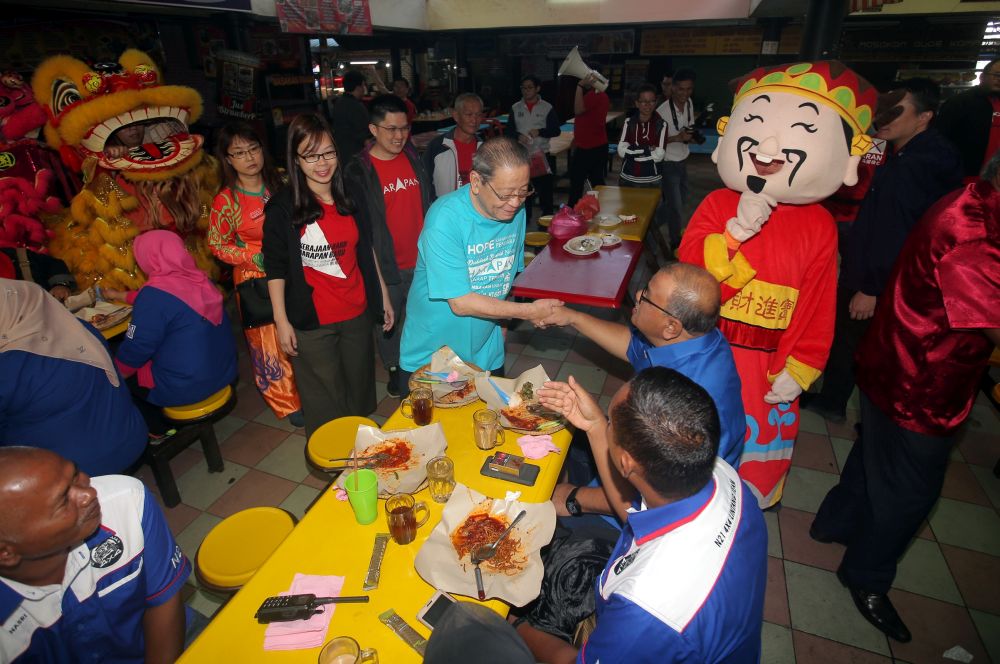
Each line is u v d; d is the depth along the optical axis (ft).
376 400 11.41
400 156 11.90
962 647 7.27
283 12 15.34
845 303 10.69
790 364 7.86
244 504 9.77
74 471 3.96
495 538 5.07
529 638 5.45
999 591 8.03
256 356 11.12
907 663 7.10
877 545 7.22
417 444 6.29
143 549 4.70
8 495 3.61
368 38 29.12
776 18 24.17
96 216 11.04
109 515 4.50
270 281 8.91
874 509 7.10
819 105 6.99
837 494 8.55
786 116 7.09
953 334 6.08
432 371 7.53
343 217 9.02
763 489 8.61
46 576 4.11
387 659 4.15
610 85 36.50
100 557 4.42
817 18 10.81
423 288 7.98
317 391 9.97
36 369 6.72
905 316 6.44
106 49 17.74
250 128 9.80
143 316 8.45
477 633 3.11
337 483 5.87
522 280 10.35
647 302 5.73
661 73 35.22
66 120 10.18
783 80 7.27
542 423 6.66
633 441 3.82
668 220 20.88
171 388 9.14
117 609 4.60
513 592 4.55
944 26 26.35
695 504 3.81
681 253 8.45
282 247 8.68
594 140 22.48
